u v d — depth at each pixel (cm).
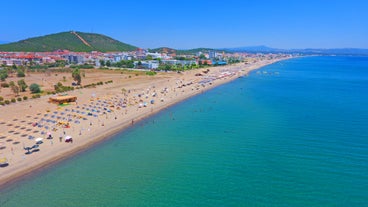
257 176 5059
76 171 5347
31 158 5759
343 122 8350
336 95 13388
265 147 6406
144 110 10194
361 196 4384
